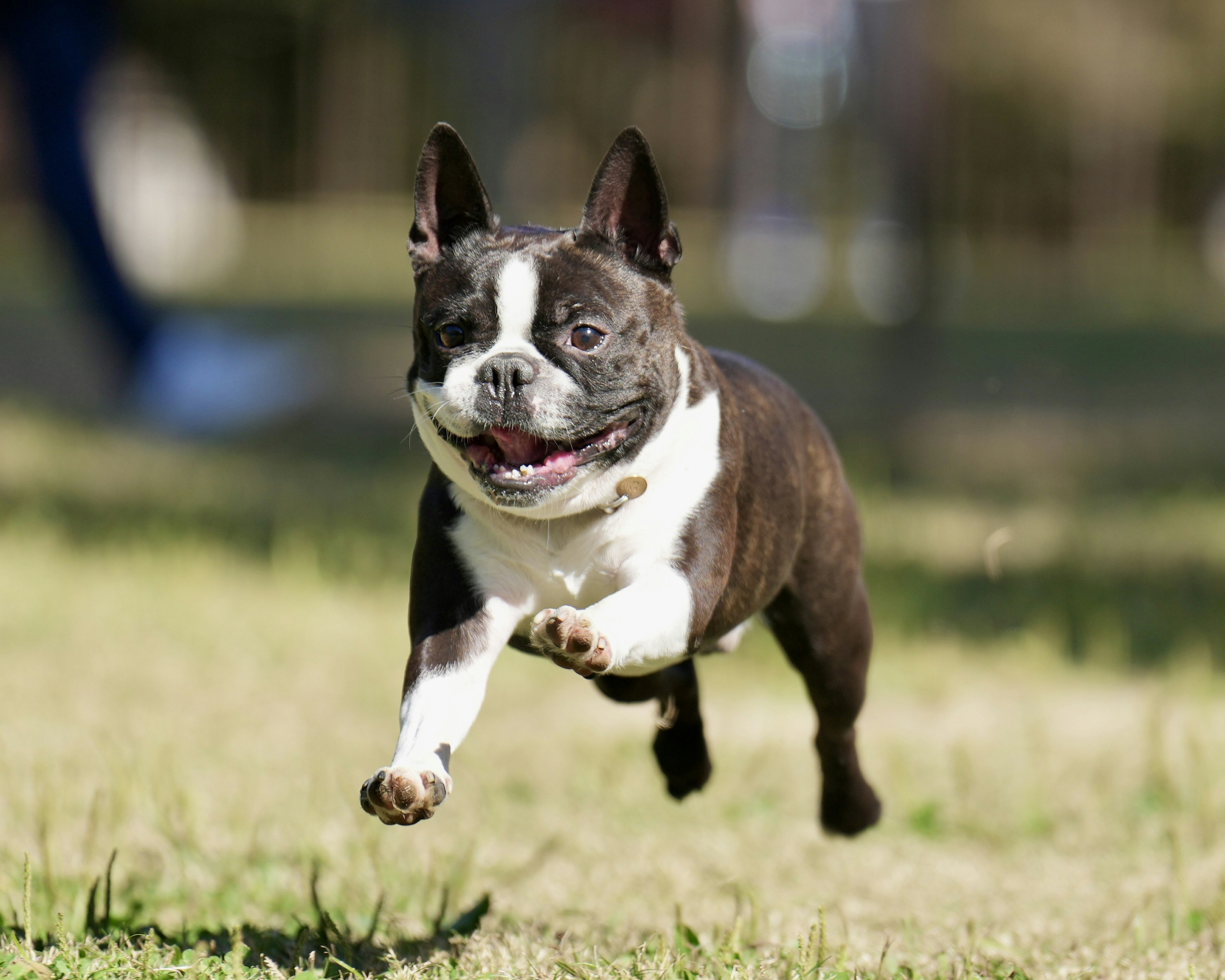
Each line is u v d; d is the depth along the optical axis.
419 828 8.10
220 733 9.63
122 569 13.80
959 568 15.15
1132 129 52.03
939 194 50.38
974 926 6.25
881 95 24.48
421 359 5.74
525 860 7.58
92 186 20.11
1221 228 52.59
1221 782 8.87
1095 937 6.42
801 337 31.23
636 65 57.19
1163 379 27.91
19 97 19.53
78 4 19.12
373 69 57.66
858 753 9.08
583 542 5.53
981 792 8.88
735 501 5.75
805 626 6.62
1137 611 13.80
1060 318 37.41
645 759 9.60
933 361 25.56
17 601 12.59
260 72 56.16
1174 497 18.47
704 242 52.47
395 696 10.96
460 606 5.54
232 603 13.01
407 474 19.12
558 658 5.04
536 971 5.58
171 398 21.28
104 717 9.80
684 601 5.42
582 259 5.63
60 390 23.23
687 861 7.71
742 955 5.91
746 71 47.00
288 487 18.12
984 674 11.91
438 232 5.86
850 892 7.30
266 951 5.89
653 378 5.56
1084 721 10.59
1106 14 47.66
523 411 5.34
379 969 5.76
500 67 27.25
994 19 45.66
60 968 5.38
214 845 7.42
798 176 44.72
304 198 59.97
